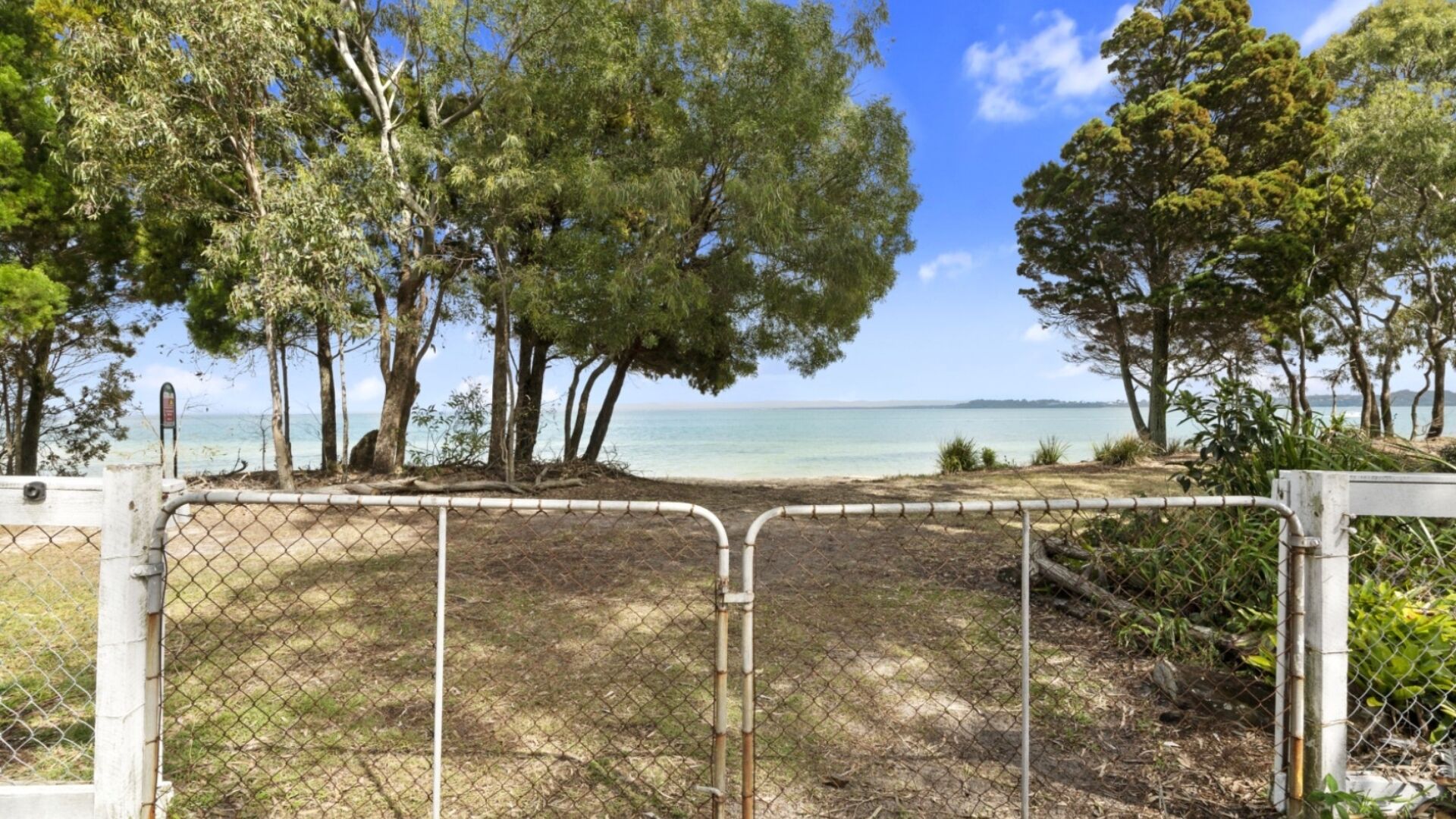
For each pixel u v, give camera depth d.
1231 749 2.70
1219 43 18.27
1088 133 19.03
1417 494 2.15
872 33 12.02
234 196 10.52
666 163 11.38
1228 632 3.61
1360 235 21.09
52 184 10.79
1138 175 18.42
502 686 3.30
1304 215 17.08
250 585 5.04
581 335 11.50
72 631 3.85
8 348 12.30
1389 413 24.91
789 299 11.65
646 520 8.00
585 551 6.35
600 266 11.13
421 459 13.27
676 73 11.84
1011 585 5.15
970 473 14.90
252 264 9.45
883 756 2.69
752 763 2.02
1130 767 2.59
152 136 8.55
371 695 3.19
